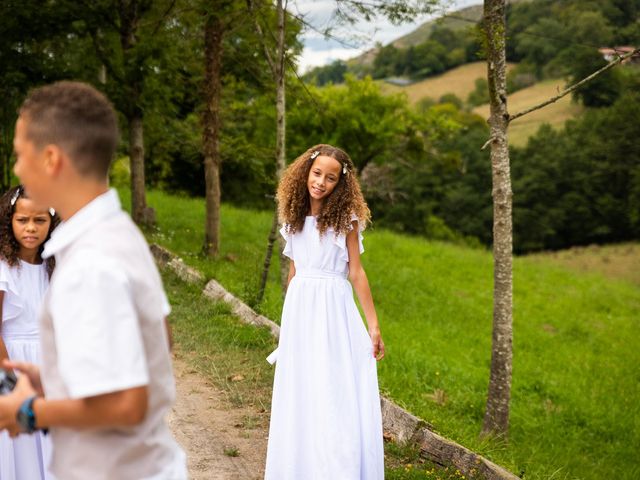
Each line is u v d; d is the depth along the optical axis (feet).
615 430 30.04
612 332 48.55
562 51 219.20
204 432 15.67
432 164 144.25
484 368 33.60
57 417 5.20
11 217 9.61
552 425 29.58
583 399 32.99
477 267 59.52
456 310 46.60
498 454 19.31
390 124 93.15
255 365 20.72
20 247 9.84
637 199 153.17
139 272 5.45
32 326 9.94
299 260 12.59
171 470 5.69
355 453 11.96
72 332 5.08
